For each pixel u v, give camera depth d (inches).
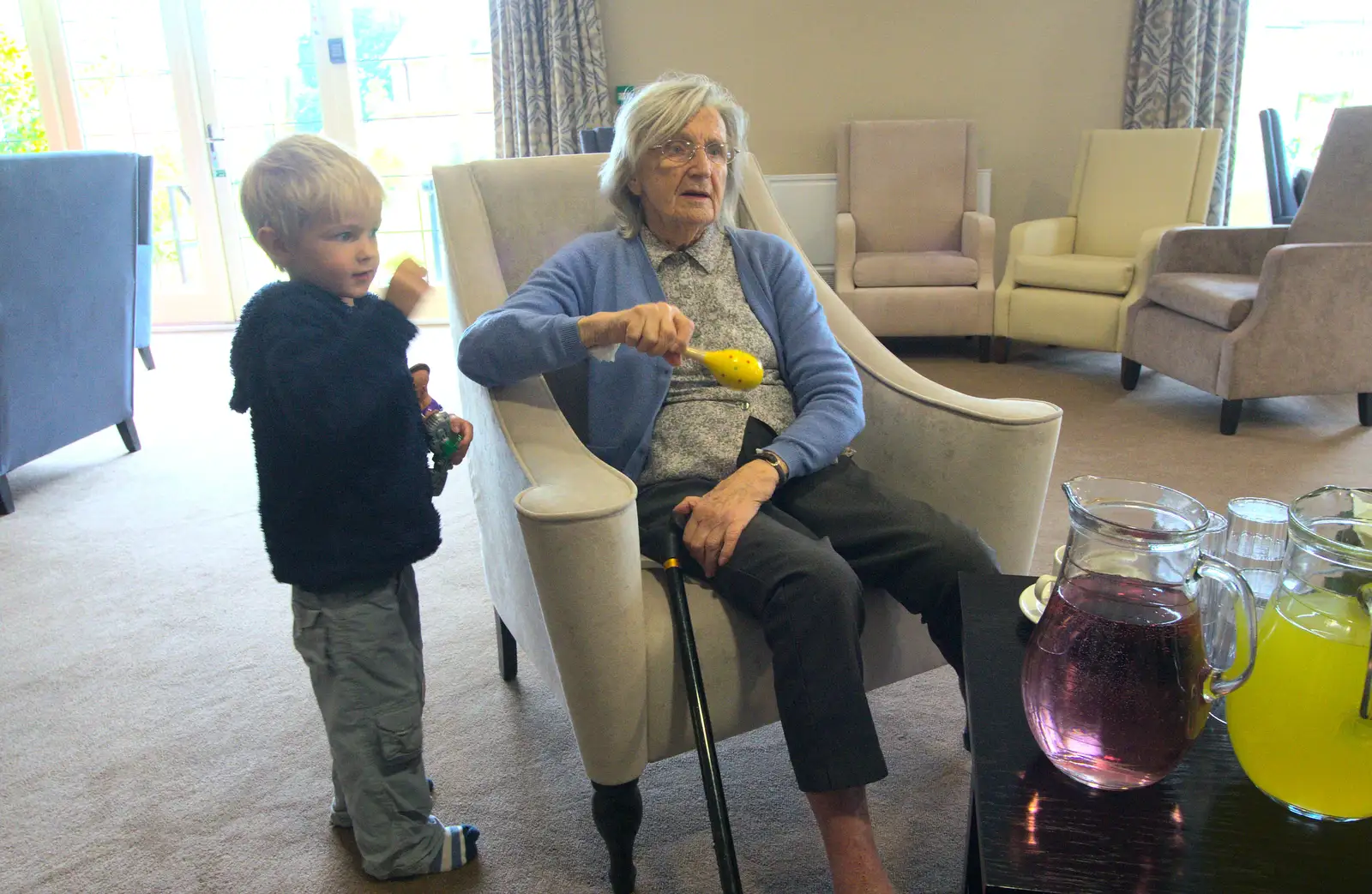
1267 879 25.6
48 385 106.1
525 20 181.6
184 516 101.3
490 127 197.5
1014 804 28.5
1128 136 163.0
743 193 68.1
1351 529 28.6
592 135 123.9
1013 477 52.1
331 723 46.9
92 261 110.3
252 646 74.4
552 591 41.3
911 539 48.5
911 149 173.3
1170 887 25.2
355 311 43.1
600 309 56.9
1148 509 31.1
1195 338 125.3
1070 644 28.2
